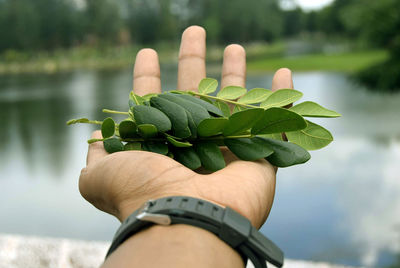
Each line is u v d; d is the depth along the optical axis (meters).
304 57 13.17
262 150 0.55
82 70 14.72
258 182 0.49
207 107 0.63
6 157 6.91
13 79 13.60
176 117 0.59
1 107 10.16
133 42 15.60
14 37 13.50
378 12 3.67
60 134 8.09
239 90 0.71
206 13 15.91
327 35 15.55
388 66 3.76
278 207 4.81
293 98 0.62
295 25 21.66
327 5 14.02
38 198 5.43
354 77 4.06
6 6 13.31
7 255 1.30
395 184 5.42
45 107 10.05
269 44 18.77
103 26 15.07
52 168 6.48
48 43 14.23
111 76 14.62
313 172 6.14
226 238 0.36
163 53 15.54
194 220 0.37
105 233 4.31
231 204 0.43
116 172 0.49
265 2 18.59
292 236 3.88
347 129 7.70
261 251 0.36
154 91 0.89
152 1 15.42
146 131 0.58
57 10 14.14
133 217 0.38
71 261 1.28
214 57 15.20
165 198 0.39
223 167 0.57
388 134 7.29
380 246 3.60
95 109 9.46
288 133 0.61
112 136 0.66
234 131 0.56
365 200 4.86
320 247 3.60
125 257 0.34
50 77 14.21
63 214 4.88
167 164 0.49
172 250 0.34
